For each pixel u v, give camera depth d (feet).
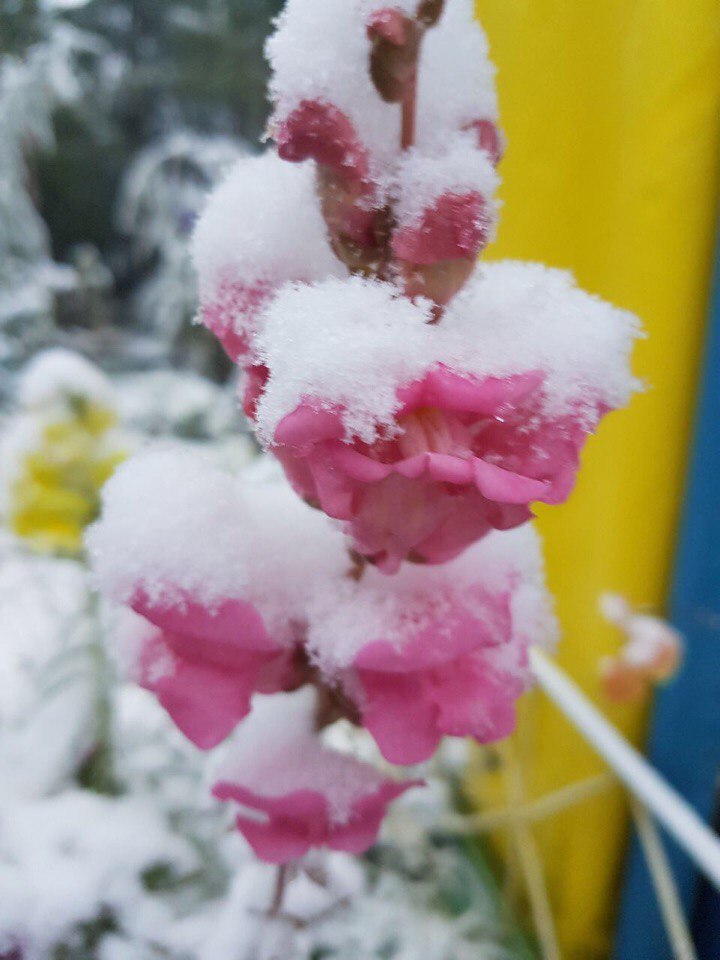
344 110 0.34
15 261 2.01
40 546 0.84
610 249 0.61
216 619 0.36
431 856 0.78
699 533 0.63
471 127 0.35
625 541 0.65
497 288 0.36
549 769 0.76
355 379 0.31
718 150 0.55
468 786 0.86
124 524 0.37
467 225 0.33
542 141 0.62
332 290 0.33
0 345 1.93
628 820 0.72
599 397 0.34
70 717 0.77
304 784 0.40
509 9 0.62
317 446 0.31
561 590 0.72
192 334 2.10
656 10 0.54
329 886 0.57
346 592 0.39
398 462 0.32
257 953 0.52
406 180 0.33
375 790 0.41
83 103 2.15
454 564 0.40
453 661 0.38
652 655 0.61
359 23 0.33
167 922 0.62
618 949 0.74
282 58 0.33
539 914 0.67
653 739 0.69
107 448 0.84
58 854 0.64
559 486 0.33
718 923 0.70
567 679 0.69
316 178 0.35
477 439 0.33
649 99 0.55
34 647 1.00
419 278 0.34
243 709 0.37
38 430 0.82
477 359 0.32
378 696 0.37
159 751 0.84
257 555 0.38
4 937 0.58
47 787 0.73
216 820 0.74
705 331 0.59
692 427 0.62
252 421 0.37
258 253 0.36
